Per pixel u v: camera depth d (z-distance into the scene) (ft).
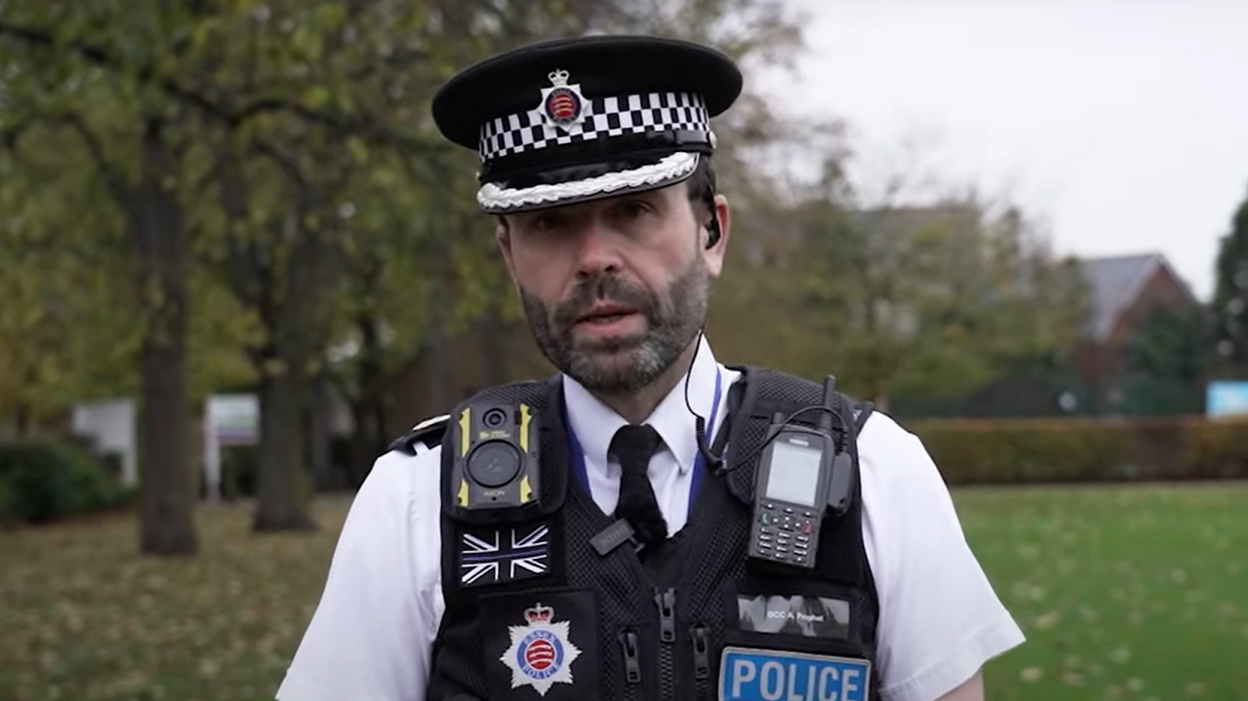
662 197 6.01
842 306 82.89
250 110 27.63
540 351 6.22
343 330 72.18
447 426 6.46
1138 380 125.18
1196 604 33.53
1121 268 170.40
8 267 46.21
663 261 5.99
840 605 5.95
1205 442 92.12
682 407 6.19
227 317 56.70
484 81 6.04
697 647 5.91
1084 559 43.62
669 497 6.13
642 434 6.11
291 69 27.35
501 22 29.99
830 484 6.02
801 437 6.13
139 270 45.78
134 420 102.42
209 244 54.03
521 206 5.95
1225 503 68.08
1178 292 166.20
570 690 5.89
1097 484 91.97
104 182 44.04
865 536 6.08
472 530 6.10
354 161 29.17
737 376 6.56
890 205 83.10
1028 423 93.50
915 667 6.08
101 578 46.73
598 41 5.93
